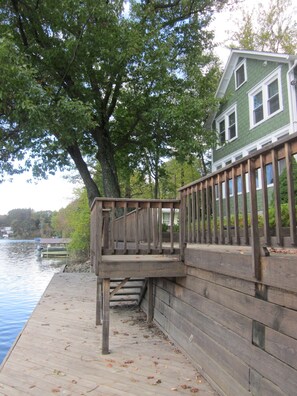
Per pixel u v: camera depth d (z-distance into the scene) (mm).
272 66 12492
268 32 20406
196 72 13859
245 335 3039
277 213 2662
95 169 20516
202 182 4434
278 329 2543
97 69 12609
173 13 14016
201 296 4203
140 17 13031
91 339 5559
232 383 3230
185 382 3869
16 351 4934
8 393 3590
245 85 14352
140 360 4598
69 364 4449
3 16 11492
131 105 13062
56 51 11492
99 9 10977
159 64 12438
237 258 3168
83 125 10289
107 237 6582
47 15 11352
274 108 12500
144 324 6594
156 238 5461
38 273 24578
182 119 11852
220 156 16594
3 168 12531
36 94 9336
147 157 15656
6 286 18188
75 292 9906
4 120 10578
